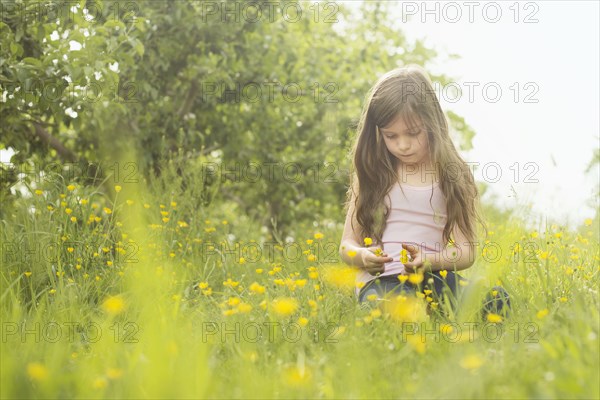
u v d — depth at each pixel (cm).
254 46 629
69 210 370
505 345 197
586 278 275
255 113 689
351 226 290
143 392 168
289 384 171
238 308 227
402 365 188
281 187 715
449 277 268
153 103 598
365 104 287
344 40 786
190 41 585
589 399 152
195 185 493
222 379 190
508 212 468
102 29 438
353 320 213
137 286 282
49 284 333
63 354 205
